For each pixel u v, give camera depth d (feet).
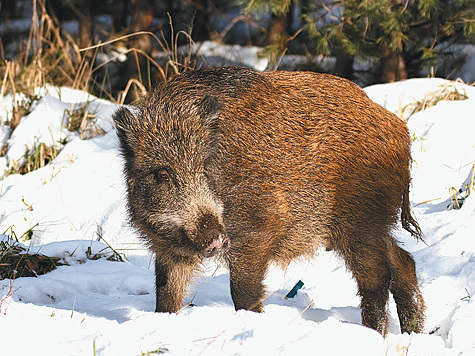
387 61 73.00
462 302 33.12
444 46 79.82
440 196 48.49
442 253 39.32
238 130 32.17
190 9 106.01
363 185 33.86
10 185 57.77
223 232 29.71
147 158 30.68
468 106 57.82
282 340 24.08
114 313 33.09
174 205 30.22
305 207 33.40
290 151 32.81
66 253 45.50
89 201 53.06
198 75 33.88
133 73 84.28
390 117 35.19
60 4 106.42
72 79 79.82
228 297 38.63
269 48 73.26
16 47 98.94
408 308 33.58
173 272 33.37
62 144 62.23
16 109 67.46
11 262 42.09
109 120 64.39
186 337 24.88
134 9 85.20
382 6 63.98
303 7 71.61
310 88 34.35
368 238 33.96
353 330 24.47
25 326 26.13
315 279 39.96
